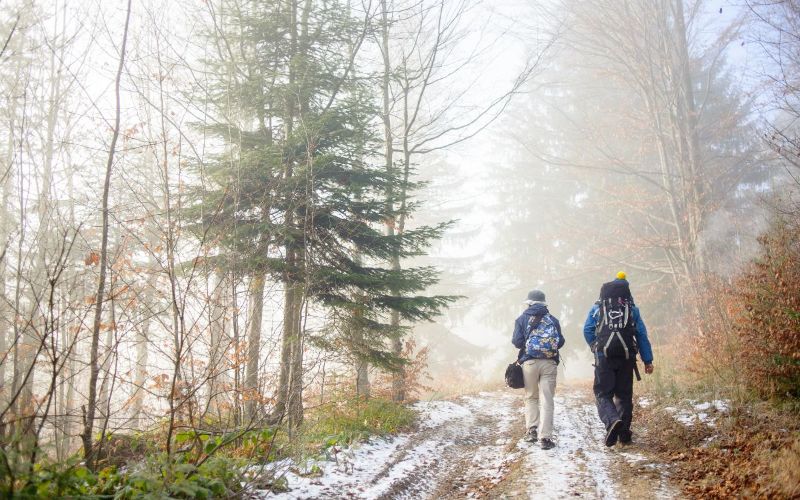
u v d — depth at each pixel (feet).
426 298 28.81
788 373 20.16
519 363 22.58
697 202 54.08
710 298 38.29
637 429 23.30
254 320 21.97
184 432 15.89
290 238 24.36
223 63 26.86
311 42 29.32
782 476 13.56
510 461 19.88
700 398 25.13
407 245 30.17
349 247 29.66
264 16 28.37
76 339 14.74
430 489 17.60
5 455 10.56
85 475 12.51
